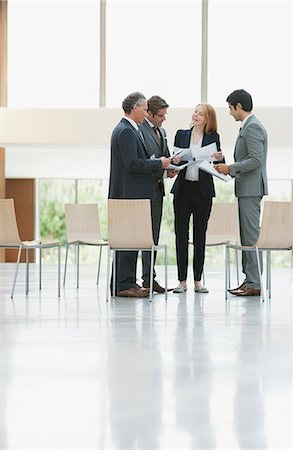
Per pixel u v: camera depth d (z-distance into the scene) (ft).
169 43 49.57
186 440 9.50
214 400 11.50
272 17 49.11
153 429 9.96
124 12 49.75
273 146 47.67
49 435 9.70
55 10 49.90
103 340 16.74
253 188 25.07
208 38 49.39
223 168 24.80
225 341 16.69
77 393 11.88
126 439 9.53
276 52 49.11
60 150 55.67
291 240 24.39
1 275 34.94
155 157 25.72
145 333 17.71
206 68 49.37
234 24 49.29
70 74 49.90
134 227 23.68
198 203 25.54
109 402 11.34
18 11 49.88
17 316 20.45
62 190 66.18
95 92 49.85
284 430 9.95
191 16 49.47
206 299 24.54
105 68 49.75
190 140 25.73
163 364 14.15
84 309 21.97
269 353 15.30
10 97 49.93
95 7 49.78
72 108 47.55
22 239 65.57
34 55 49.88
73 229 30.40
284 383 12.64
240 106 25.34
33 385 12.42
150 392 11.98
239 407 11.09
